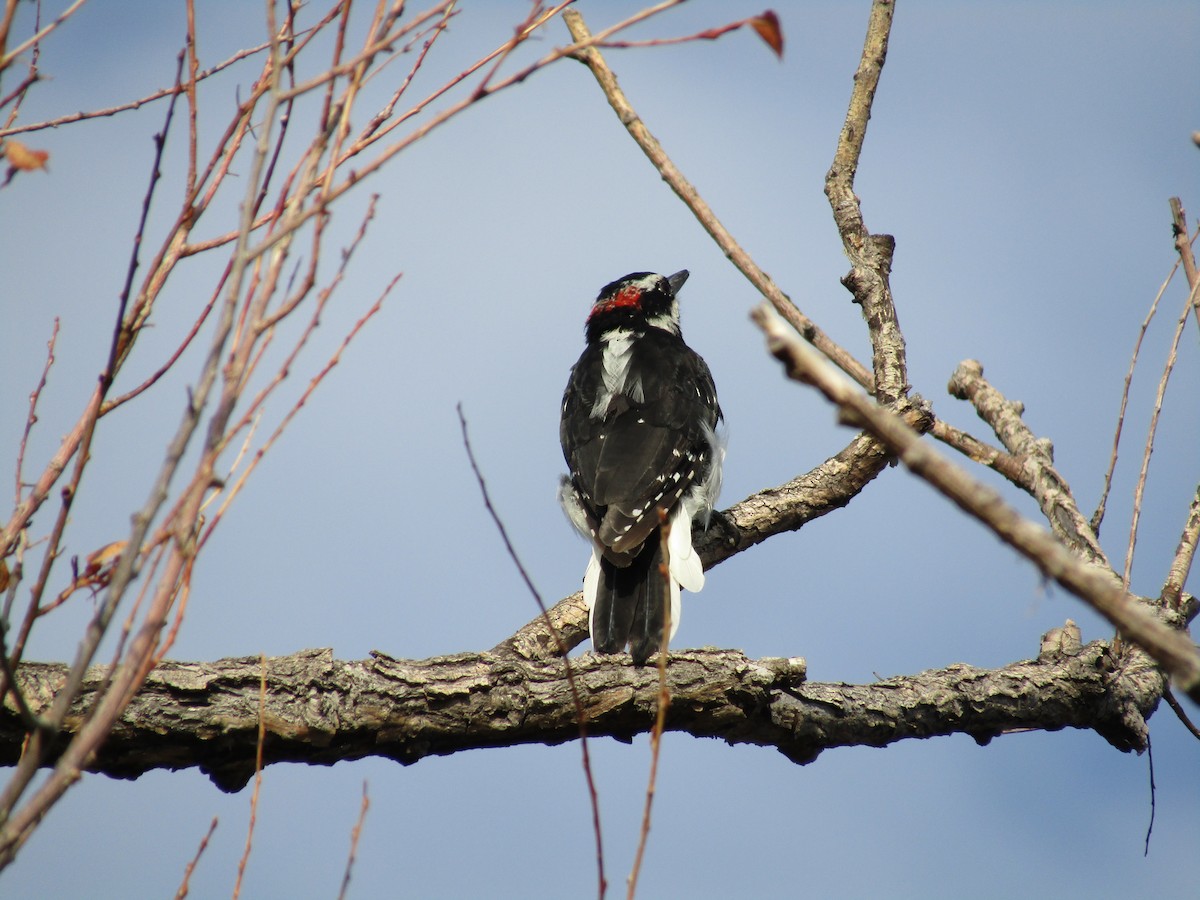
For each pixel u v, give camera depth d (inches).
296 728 285.7
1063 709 346.9
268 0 190.5
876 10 371.9
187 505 173.9
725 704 316.2
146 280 208.5
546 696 308.2
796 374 139.9
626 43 201.0
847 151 375.6
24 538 204.8
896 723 337.1
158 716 274.8
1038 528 137.6
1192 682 131.6
